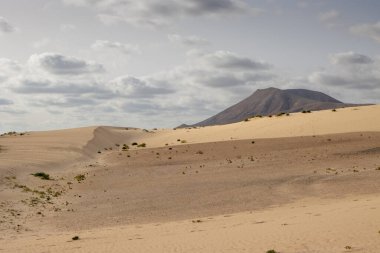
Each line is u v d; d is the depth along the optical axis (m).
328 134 74.94
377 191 39.66
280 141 72.06
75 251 21.14
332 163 55.16
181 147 75.00
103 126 136.50
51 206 37.19
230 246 20.03
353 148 63.03
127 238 24.31
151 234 25.36
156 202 38.41
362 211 27.44
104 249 21.17
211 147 72.12
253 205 36.22
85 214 34.59
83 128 121.06
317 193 40.28
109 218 33.22
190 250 19.80
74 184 47.50
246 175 49.50
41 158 64.06
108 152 81.69
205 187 43.97
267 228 24.31
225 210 34.78
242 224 26.98
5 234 28.17
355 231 21.03
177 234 24.72
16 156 64.69
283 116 102.12
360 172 49.19
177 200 38.94
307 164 55.12
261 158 60.44
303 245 19.05
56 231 29.27
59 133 108.44
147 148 79.75
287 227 24.02
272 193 40.78
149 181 48.47
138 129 143.62
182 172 53.31
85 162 66.25
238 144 72.69
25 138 95.31
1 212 33.75
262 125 95.19
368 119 83.31
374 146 63.53
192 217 32.62
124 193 42.50
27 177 49.00
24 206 36.34
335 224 23.44
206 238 22.53
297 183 44.75
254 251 18.61
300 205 35.03
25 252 21.78
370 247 17.73
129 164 62.09
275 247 19.09
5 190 41.22
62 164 61.56
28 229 29.88
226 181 46.44
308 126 85.19
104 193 42.69
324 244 18.92
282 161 57.62
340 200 36.22
